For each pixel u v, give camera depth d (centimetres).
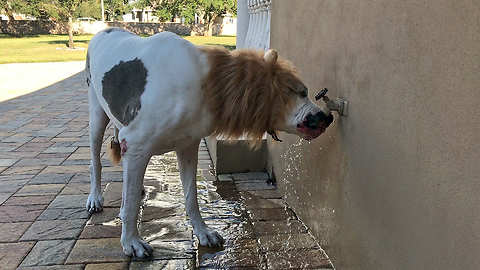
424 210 148
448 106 134
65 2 1933
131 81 200
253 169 380
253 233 264
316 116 184
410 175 156
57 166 382
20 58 1486
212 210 297
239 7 509
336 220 226
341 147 218
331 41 228
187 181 245
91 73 248
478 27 120
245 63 186
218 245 246
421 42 147
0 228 256
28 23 3262
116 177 355
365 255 194
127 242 227
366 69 188
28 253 229
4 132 514
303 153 277
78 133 516
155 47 200
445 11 134
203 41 2458
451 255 134
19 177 349
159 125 193
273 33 350
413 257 155
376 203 183
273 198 323
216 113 192
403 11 157
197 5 2988
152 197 317
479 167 121
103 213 283
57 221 269
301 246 250
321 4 240
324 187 242
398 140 164
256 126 189
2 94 813
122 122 212
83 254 230
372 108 184
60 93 843
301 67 279
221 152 368
